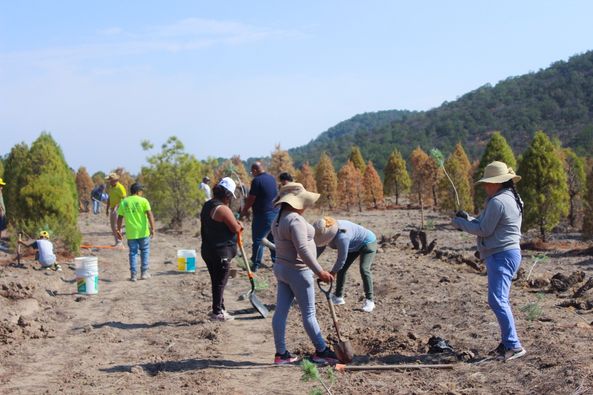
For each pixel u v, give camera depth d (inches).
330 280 246.8
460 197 1152.2
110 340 309.9
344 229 313.4
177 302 407.5
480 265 497.0
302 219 248.2
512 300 358.6
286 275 251.6
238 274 494.6
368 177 1649.9
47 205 588.4
